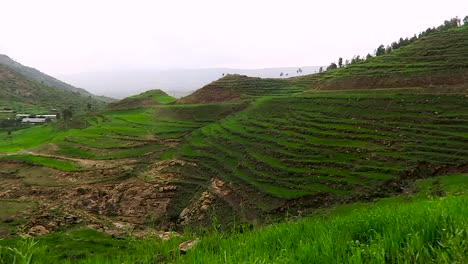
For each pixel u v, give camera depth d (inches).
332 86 5073.8
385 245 181.8
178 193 3454.7
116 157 4372.5
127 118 6097.4
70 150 4719.5
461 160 2586.1
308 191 2694.4
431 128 3125.0
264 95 6284.5
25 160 4382.4
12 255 243.4
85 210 3324.3
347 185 2620.6
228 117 5236.2
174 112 5964.6
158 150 4510.3
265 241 244.5
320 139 3494.1
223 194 3127.5
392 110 3666.3
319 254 181.8
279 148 3543.3
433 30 7209.6
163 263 258.7
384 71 4825.3
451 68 4200.3
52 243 1771.7
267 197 2812.5
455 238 168.6
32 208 3036.4
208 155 3929.6
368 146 3095.5
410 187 2333.9
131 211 3304.6
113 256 287.0
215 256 209.0
